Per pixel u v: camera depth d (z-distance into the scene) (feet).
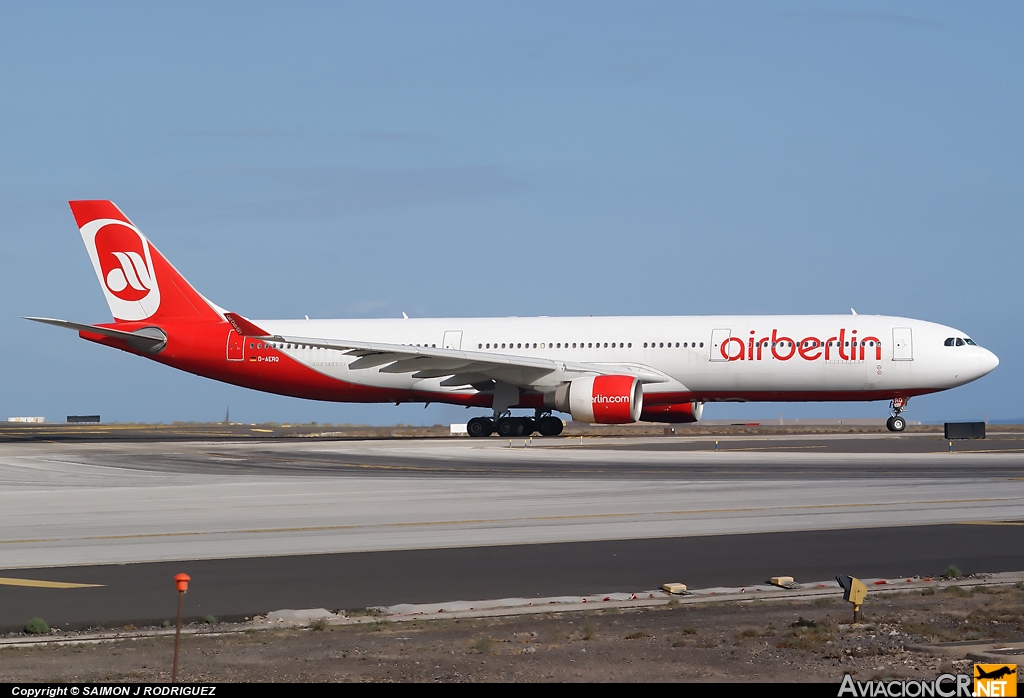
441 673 126.62
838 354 594.65
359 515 289.94
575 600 172.96
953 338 591.78
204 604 171.42
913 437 642.22
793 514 284.20
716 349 611.06
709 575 195.31
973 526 257.75
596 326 640.99
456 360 613.11
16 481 401.90
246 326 601.21
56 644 143.54
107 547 234.99
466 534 252.01
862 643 139.95
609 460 472.85
